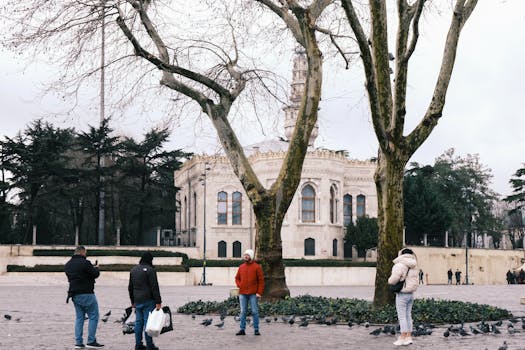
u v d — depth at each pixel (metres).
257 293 18.52
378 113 21.41
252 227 88.19
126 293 45.66
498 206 128.38
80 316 15.95
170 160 81.62
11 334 19.23
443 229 85.00
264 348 15.84
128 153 81.38
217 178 88.00
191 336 18.34
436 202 84.44
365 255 88.12
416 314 21.75
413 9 21.78
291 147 26.20
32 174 71.50
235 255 87.81
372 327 20.27
